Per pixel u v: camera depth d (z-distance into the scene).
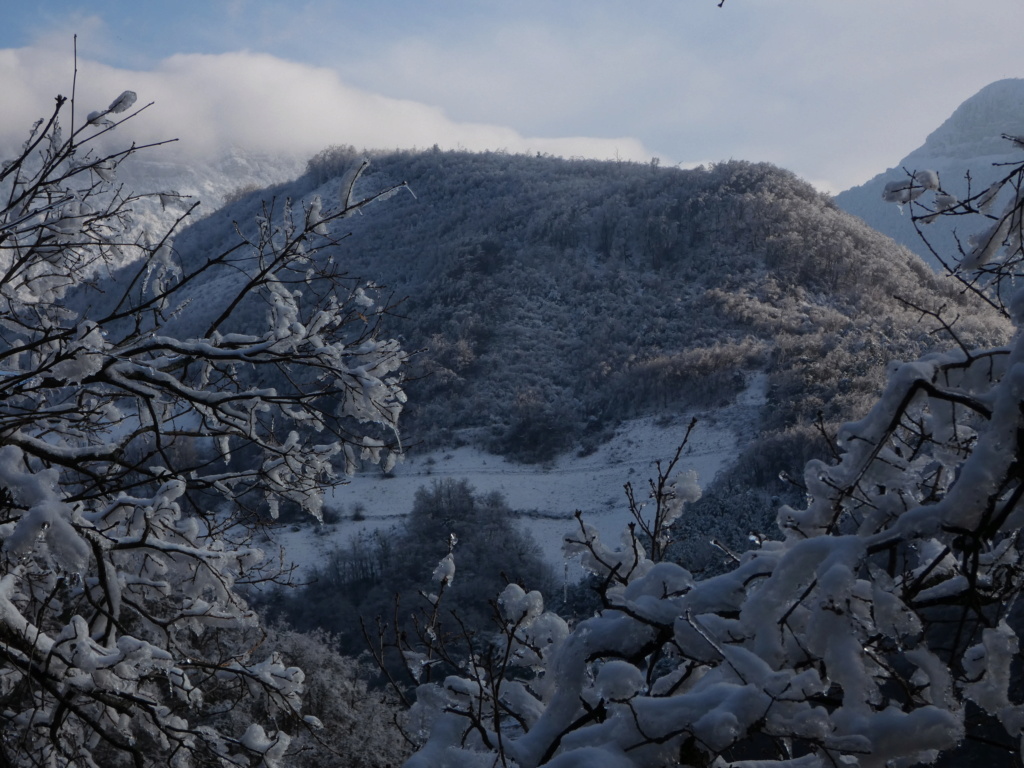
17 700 5.72
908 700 3.87
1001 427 3.46
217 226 127.44
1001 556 4.10
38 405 6.36
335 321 6.33
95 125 5.37
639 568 5.00
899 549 4.28
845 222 136.00
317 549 58.75
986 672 3.54
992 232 4.03
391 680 4.61
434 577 4.81
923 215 4.20
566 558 5.10
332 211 6.08
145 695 5.38
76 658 4.62
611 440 87.56
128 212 6.17
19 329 6.37
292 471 6.26
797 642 3.70
